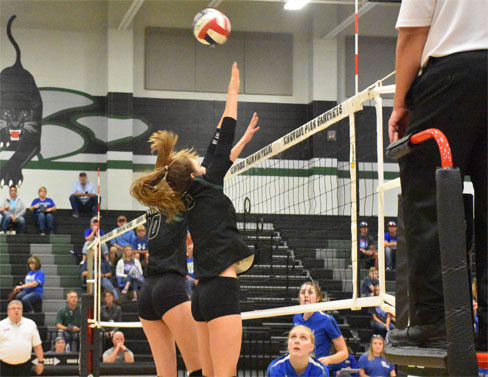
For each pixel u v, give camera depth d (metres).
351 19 19.36
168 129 20.53
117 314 13.84
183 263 4.13
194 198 3.49
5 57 20.02
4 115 19.89
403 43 2.07
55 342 13.50
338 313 14.33
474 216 2.12
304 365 4.78
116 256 16.36
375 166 17.86
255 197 18.36
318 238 15.94
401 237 2.72
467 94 1.94
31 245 17.98
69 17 20.38
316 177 19.08
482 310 2.02
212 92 20.83
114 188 19.84
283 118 20.88
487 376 1.87
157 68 20.64
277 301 11.89
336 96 20.61
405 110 2.18
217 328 3.36
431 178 1.98
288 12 21.06
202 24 4.32
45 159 20.06
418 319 2.00
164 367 4.22
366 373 9.01
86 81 20.41
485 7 1.97
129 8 18.41
